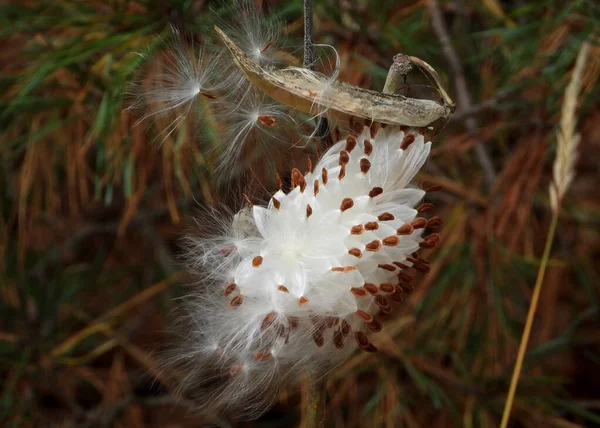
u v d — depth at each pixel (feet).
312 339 1.83
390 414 2.82
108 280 3.41
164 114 2.21
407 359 2.85
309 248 1.80
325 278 1.79
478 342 2.97
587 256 3.55
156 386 3.39
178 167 2.32
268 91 1.80
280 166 2.14
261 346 1.86
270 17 2.28
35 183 2.93
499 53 2.96
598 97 2.78
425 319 3.03
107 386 3.22
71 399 3.22
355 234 1.79
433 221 1.84
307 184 1.84
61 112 2.66
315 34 2.61
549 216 3.24
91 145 2.73
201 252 1.92
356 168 1.84
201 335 1.95
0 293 3.17
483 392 2.93
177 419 3.29
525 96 2.98
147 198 3.29
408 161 1.85
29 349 2.99
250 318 1.84
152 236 3.43
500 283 2.89
